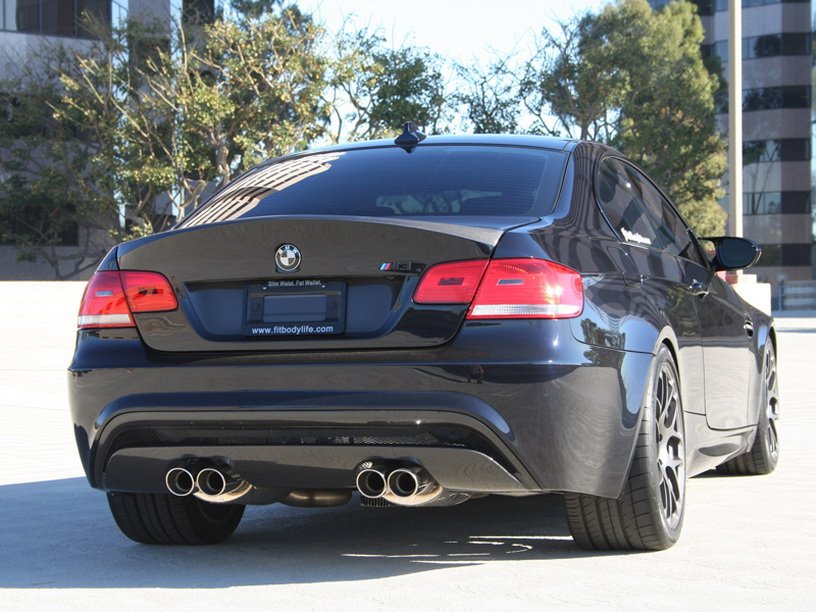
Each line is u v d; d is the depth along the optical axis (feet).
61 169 155.94
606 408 13.33
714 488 20.47
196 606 12.52
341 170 15.99
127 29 146.20
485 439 12.72
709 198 193.36
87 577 14.19
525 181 14.99
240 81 132.26
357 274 13.16
